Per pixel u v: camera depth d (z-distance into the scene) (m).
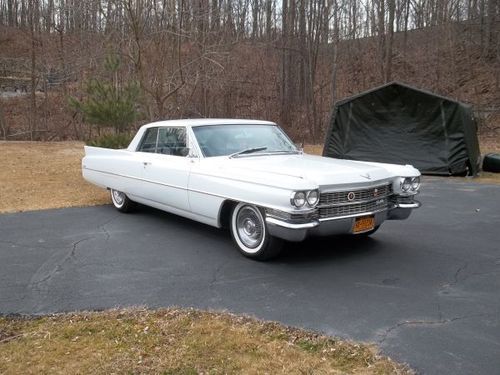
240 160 5.77
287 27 26.98
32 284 4.70
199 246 5.93
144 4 15.44
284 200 4.75
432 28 31.91
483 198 9.56
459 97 27.64
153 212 7.89
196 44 17.47
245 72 27.92
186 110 21.27
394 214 5.64
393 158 13.43
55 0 33.03
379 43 28.73
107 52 16.05
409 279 4.82
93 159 8.29
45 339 3.60
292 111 27.61
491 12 29.52
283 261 5.36
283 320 3.89
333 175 5.01
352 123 14.06
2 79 32.56
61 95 27.80
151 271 5.06
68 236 6.41
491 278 4.87
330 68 31.41
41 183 10.61
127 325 3.82
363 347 3.45
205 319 3.91
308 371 3.15
